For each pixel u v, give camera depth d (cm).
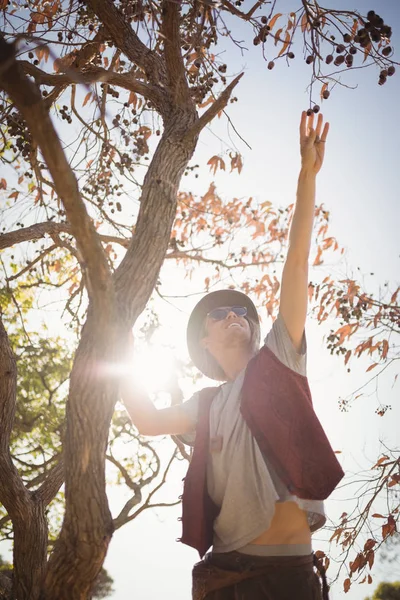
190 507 258
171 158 313
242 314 311
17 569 324
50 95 426
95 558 226
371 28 317
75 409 224
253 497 246
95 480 224
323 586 258
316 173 278
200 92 412
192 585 259
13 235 450
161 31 354
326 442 249
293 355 262
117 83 375
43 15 397
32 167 467
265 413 252
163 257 282
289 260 268
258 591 241
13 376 339
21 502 329
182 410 287
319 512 246
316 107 340
